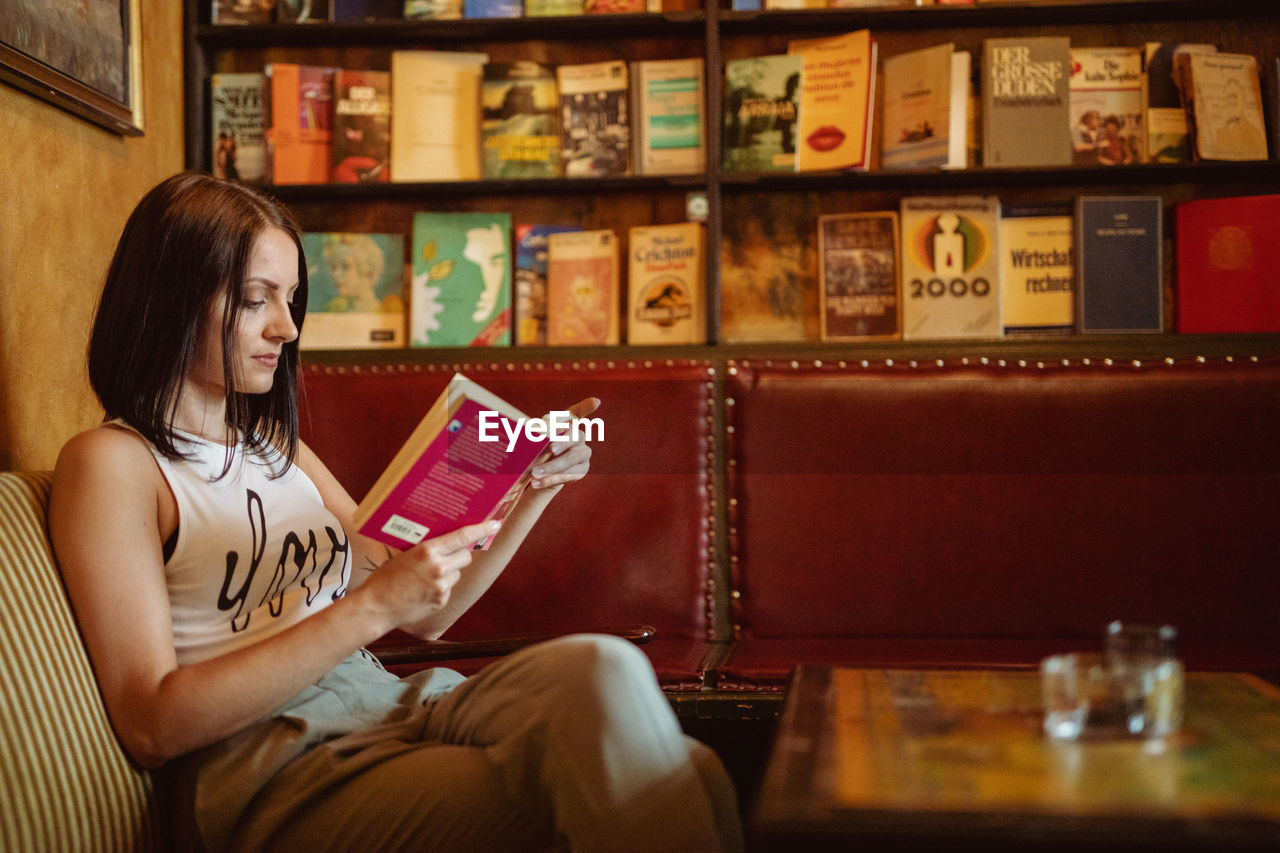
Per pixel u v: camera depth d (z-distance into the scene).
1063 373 2.18
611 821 1.01
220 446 1.32
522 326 2.53
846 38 2.45
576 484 2.24
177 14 2.43
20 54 1.64
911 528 2.17
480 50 2.59
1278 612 2.06
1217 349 2.21
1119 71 2.42
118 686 1.09
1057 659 0.99
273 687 1.09
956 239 2.43
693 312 2.46
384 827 1.12
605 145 2.49
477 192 2.48
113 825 1.10
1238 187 2.43
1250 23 2.42
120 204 2.10
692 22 2.42
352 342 2.51
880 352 2.29
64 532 1.14
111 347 1.24
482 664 2.01
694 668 1.85
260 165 2.52
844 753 0.93
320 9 2.49
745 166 2.43
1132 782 0.84
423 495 1.18
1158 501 2.11
